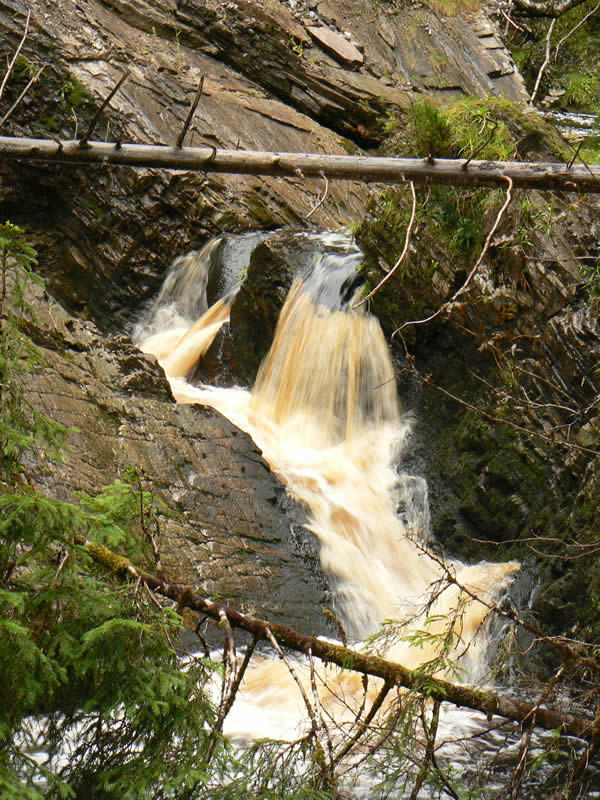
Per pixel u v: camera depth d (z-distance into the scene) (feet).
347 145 64.08
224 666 15.79
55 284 57.00
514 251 34.81
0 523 13.62
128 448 35.81
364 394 41.32
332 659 17.13
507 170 24.67
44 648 14.25
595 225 34.60
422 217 38.04
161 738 14.78
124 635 14.47
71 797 14.78
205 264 54.85
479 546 35.47
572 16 78.79
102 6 62.49
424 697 17.11
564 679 20.04
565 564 30.63
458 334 37.27
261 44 65.10
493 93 70.79
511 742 23.77
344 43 67.56
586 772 21.99
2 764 13.46
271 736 24.45
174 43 63.98
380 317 41.22
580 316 33.24
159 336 53.42
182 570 32.07
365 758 17.13
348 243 46.06
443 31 72.64
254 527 35.55
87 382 37.96
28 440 14.37
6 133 56.75
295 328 44.16
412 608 33.99
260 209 57.21
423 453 38.60
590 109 75.97
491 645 30.58
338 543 36.55
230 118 60.59
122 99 57.62
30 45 57.00
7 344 15.15
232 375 47.42
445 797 20.03
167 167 25.31
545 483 33.68
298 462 40.37
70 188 56.70
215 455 37.86
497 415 35.12
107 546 16.53
